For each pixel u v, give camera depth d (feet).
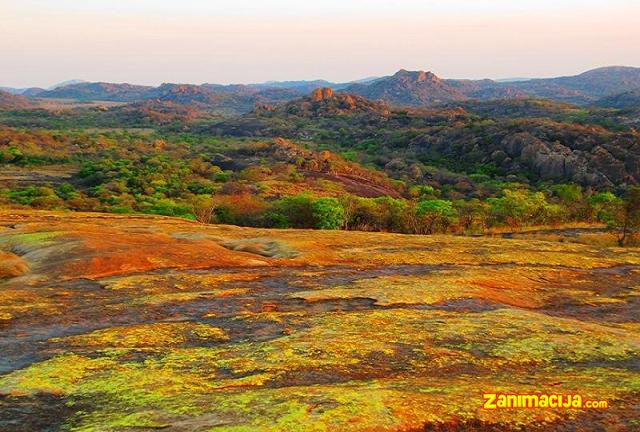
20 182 580.30
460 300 95.35
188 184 561.84
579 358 63.10
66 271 114.62
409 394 48.03
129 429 41.29
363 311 86.07
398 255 147.74
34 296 95.35
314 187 561.43
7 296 94.63
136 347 66.44
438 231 306.35
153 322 80.33
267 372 56.75
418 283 107.45
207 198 367.45
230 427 40.40
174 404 46.55
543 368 59.77
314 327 74.64
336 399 45.91
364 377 56.08
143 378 54.54
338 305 90.63
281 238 169.48
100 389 51.85
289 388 50.01
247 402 45.83
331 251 150.30
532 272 128.16
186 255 132.26
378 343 66.44
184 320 81.10
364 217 322.14
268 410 43.65
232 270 122.72
